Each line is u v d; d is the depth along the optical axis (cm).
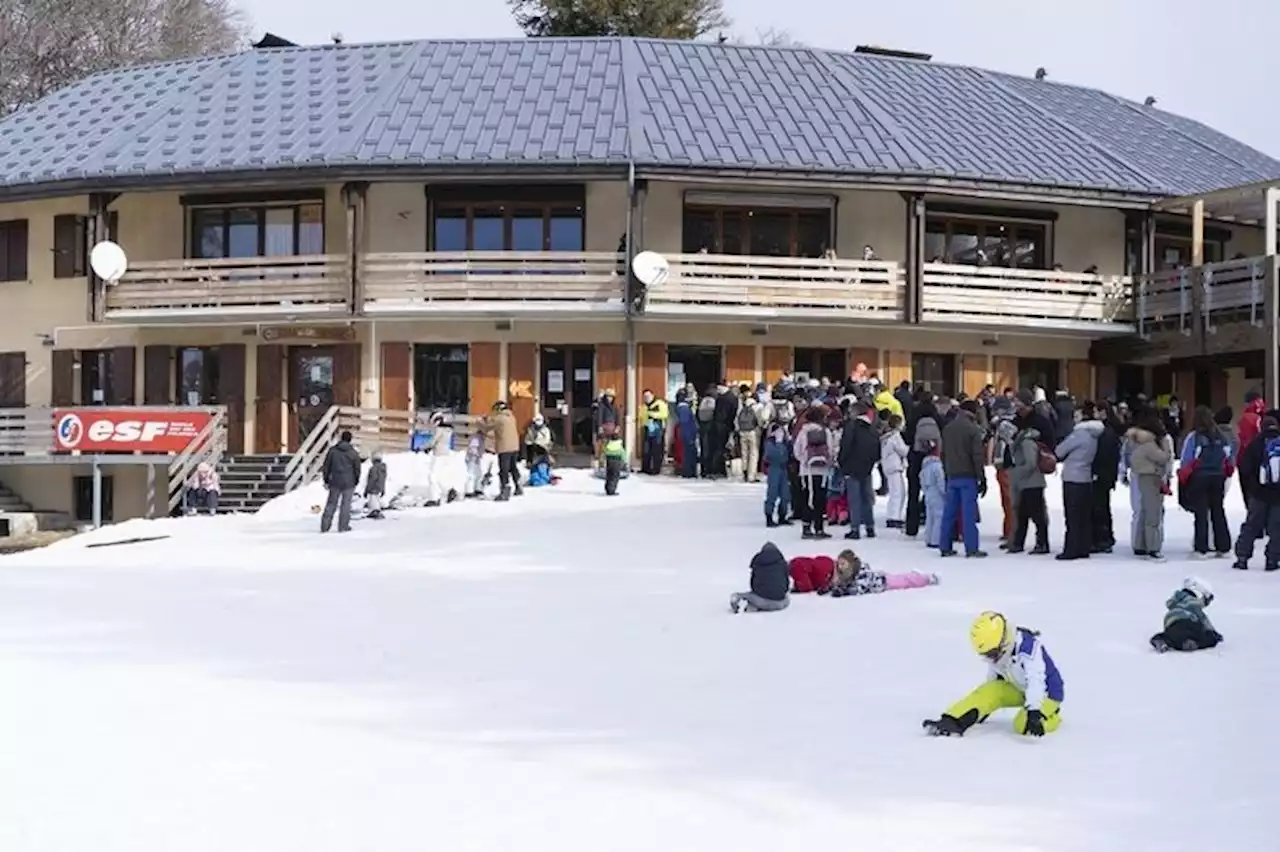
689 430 2883
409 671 1074
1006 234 3466
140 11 6041
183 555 1995
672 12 5672
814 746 820
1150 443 1659
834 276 3145
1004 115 3644
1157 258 3634
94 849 629
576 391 3216
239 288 3158
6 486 3309
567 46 3669
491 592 1524
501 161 3002
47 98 3681
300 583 1644
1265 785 722
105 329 3388
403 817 676
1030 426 1795
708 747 820
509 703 951
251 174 3078
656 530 2109
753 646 1159
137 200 3341
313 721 898
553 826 659
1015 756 793
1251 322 2989
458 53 3622
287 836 646
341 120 3259
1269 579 1477
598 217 3200
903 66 3906
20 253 3469
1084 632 1181
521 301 3077
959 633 1197
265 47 3928
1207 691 952
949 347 3372
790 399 2680
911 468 1928
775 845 628
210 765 783
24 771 770
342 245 3241
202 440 2919
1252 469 1541
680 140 3131
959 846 625
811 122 3331
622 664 1091
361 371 3219
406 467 2769
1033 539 1912
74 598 1542
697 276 3139
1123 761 777
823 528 1969
